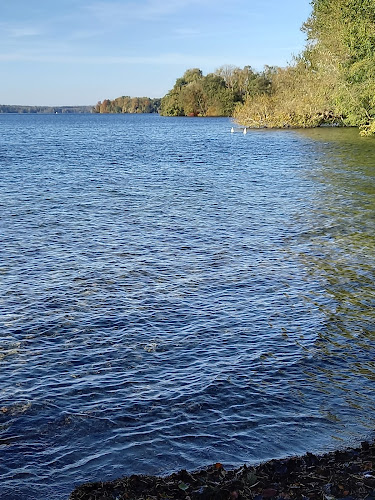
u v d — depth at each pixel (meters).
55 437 8.30
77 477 7.37
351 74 60.41
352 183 32.16
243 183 34.38
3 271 16.61
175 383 9.92
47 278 15.98
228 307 13.62
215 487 6.52
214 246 19.45
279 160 46.12
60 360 10.87
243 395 9.47
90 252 18.83
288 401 9.27
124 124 146.12
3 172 40.88
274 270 16.48
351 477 6.69
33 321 12.80
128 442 8.16
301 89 87.88
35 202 28.23
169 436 8.30
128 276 16.16
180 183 35.09
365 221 22.72
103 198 29.58
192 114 171.75
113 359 10.91
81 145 70.38
